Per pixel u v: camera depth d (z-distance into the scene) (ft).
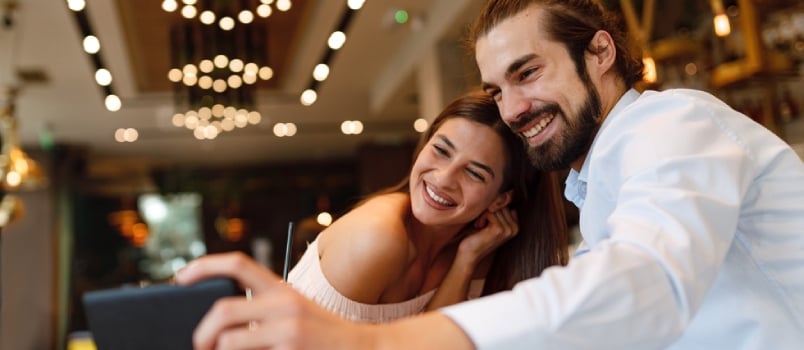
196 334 2.19
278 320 2.13
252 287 2.34
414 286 5.22
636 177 3.06
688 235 2.67
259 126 32.07
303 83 24.89
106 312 2.32
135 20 18.78
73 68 22.75
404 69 22.41
